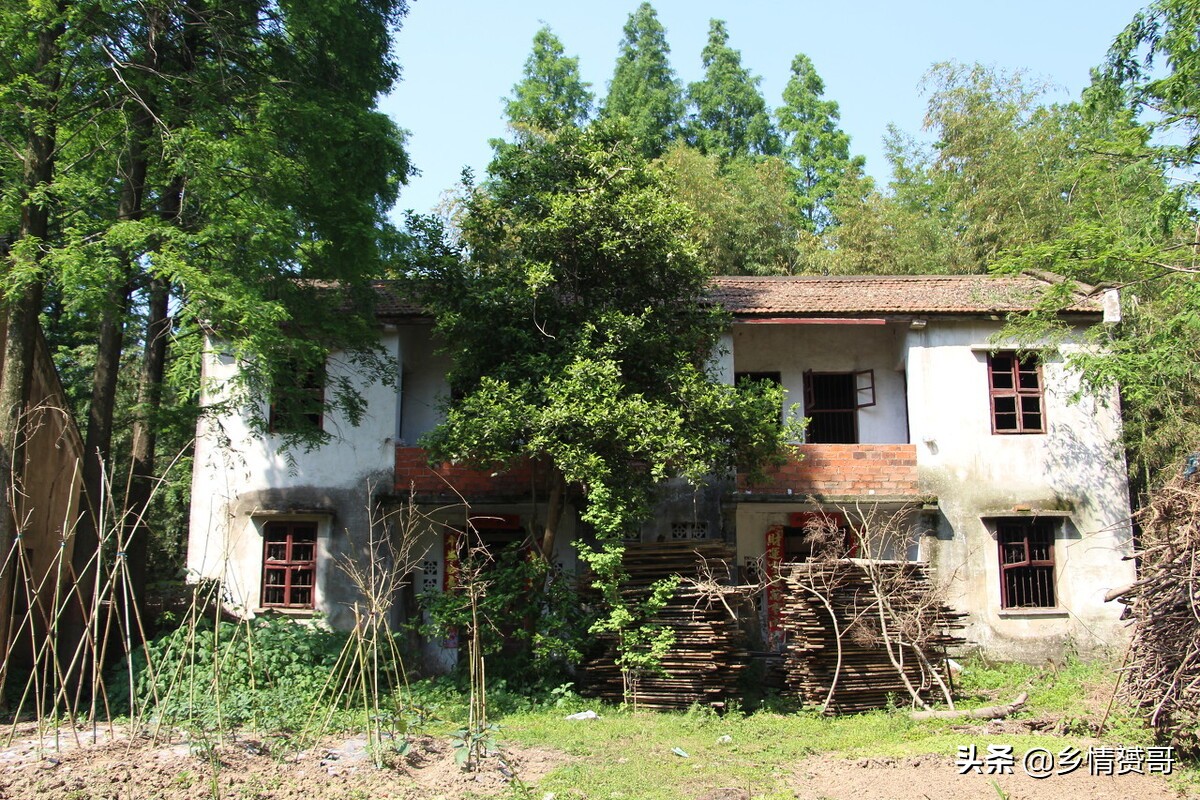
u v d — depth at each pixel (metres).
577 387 12.95
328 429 16.31
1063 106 24.42
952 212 26.06
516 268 14.12
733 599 14.25
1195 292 13.63
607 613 13.70
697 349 14.91
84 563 13.13
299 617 15.18
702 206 25.56
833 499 15.91
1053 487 16.22
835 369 17.81
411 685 13.65
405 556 14.16
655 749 10.53
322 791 8.41
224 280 11.48
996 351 16.64
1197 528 8.75
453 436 13.42
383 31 15.01
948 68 25.42
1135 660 9.59
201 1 13.42
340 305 15.52
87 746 9.56
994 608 15.78
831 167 30.86
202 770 8.71
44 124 11.83
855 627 12.73
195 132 11.66
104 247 11.57
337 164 13.73
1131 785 8.54
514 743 10.75
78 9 11.46
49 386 14.56
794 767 9.77
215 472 16.33
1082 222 14.84
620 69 31.30
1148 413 16.86
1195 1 13.20
